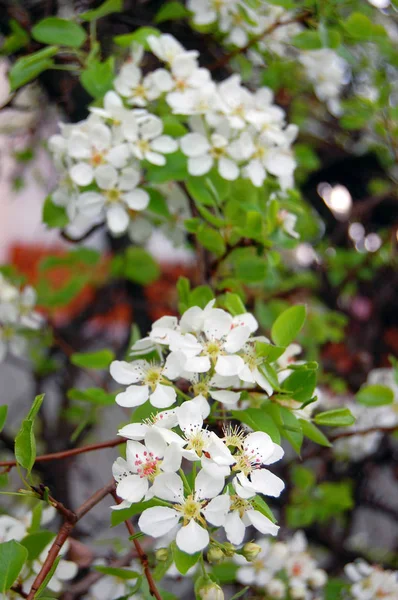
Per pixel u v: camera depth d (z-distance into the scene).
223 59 0.69
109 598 0.62
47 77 0.72
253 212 0.58
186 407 0.49
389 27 0.76
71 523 0.50
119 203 0.60
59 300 0.79
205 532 0.48
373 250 0.87
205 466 0.48
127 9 0.71
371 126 0.79
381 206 0.92
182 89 0.61
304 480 0.75
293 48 0.74
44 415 0.85
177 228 0.67
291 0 0.63
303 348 0.80
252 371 0.52
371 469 0.86
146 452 0.49
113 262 0.77
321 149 0.90
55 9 0.70
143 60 0.70
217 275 0.64
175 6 0.66
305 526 0.80
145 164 0.60
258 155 0.61
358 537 0.90
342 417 0.54
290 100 0.82
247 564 0.64
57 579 0.56
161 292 0.94
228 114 0.60
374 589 0.63
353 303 0.94
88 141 0.59
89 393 0.59
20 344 0.74
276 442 0.51
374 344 0.92
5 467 0.56
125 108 0.60
